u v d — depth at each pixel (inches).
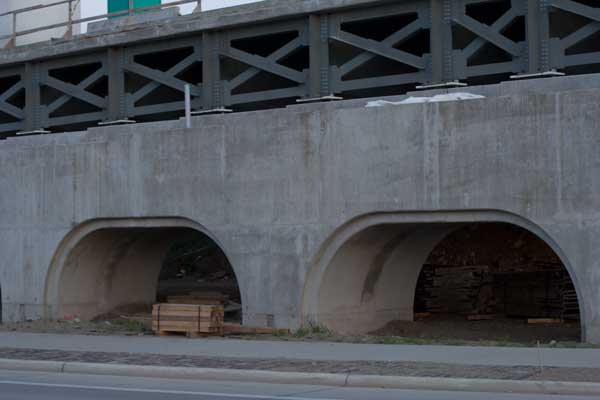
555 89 706.2
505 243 1013.2
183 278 1555.1
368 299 826.2
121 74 990.4
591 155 640.4
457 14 804.0
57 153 908.6
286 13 869.2
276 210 772.6
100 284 975.0
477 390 463.8
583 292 641.0
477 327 862.5
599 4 810.8
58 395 465.7
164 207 834.2
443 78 805.9
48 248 914.1
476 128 682.8
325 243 749.3
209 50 928.3
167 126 893.2
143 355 611.5
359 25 911.7
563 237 647.8
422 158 704.4
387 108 721.6
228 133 800.3
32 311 925.8
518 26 879.1
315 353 603.5
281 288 767.1
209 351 627.2
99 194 876.0
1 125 1100.5
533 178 660.1
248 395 458.3
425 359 558.6
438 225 783.7
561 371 491.8
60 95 1083.9
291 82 962.7
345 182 738.2
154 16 1013.2
